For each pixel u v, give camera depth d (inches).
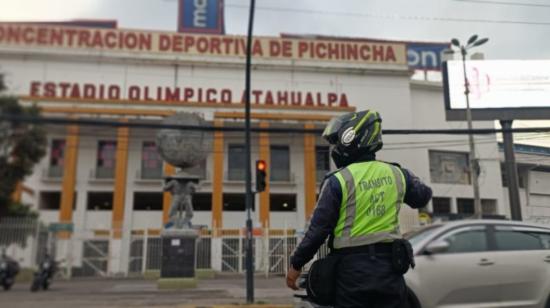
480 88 286.7
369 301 81.4
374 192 86.0
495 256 210.8
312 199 899.4
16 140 263.0
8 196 398.3
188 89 820.6
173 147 590.9
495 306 205.2
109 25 614.5
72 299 456.8
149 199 975.0
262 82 876.6
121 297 476.7
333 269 84.0
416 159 448.8
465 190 546.3
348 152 90.9
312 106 827.4
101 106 528.7
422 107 668.7
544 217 248.7
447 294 203.0
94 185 857.5
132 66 766.5
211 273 827.4
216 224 954.7
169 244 592.4
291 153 960.3
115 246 859.4
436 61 1264.8
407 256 83.7
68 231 707.4
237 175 971.9
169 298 466.9
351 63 716.7
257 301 399.5
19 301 439.8
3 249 522.0
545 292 209.9
